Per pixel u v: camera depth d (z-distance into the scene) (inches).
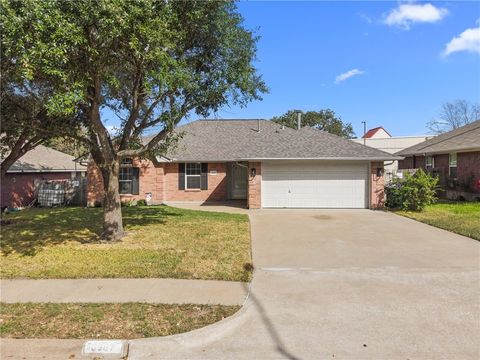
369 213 679.7
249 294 258.1
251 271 313.4
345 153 757.3
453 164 901.8
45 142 646.5
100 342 186.1
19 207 917.8
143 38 313.9
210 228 503.5
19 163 968.3
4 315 221.9
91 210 716.0
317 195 772.0
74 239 431.5
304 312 228.4
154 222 552.4
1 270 312.5
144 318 217.0
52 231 481.7
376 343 189.3
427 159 1045.2
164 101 436.1
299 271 312.5
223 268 317.7
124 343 186.1
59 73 277.6
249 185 764.0
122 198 884.6
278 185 773.9
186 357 180.4
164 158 860.0
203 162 904.9
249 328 208.2
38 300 246.8
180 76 338.0
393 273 304.7
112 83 339.9
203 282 283.4
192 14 374.9
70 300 246.5
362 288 270.1
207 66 430.9
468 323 210.7
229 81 418.0
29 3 271.6
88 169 872.9
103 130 406.6
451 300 245.0
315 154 755.4
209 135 976.3
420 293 258.5
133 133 446.9
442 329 203.6
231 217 614.5
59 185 926.4
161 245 400.5
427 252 374.6
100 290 265.6
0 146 569.3
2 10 277.4
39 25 268.2
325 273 306.5
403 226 530.3
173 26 367.9
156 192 888.3
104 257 350.0
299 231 498.9
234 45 408.2
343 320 216.7
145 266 321.4
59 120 480.7
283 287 273.1
